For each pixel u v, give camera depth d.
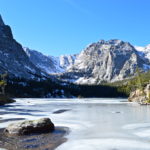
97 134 26.02
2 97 91.50
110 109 62.84
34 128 26.20
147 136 25.09
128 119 39.50
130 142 22.19
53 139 23.14
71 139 23.31
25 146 20.23
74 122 35.66
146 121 36.94
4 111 54.12
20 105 79.75
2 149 19.20
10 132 25.47
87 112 53.12
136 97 117.88
